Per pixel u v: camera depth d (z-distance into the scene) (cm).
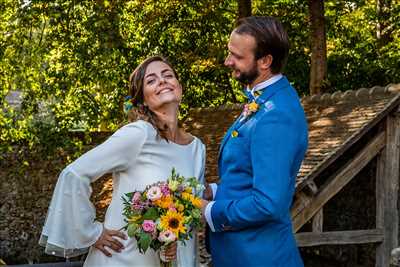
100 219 880
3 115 1069
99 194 991
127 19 1159
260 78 275
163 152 278
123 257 270
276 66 273
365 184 891
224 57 1227
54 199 266
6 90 1077
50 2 991
